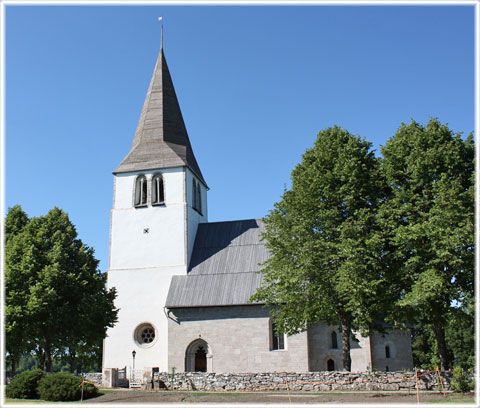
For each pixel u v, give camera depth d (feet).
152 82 186.19
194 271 153.48
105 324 127.95
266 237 113.19
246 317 138.72
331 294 102.58
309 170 110.52
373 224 103.45
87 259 128.98
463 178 100.01
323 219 106.11
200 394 92.17
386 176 106.22
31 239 124.16
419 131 106.11
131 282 156.04
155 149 171.42
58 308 116.78
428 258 96.94
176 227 159.33
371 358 135.23
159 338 148.46
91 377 120.06
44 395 88.38
